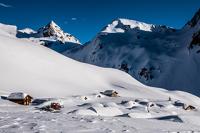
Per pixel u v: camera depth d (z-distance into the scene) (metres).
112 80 172.00
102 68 190.50
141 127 22.19
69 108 63.69
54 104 61.31
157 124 26.92
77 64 170.12
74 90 127.19
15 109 51.53
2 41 142.75
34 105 72.94
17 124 17.45
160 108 85.88
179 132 20.73
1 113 24.34
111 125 20.67
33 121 19.31
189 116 42.56
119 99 110.50
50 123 18.84
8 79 114.00
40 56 150.62
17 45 148.25
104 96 115.06
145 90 162.00
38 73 132.62
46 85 121.94
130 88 158.62
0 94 85.75
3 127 16.33
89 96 103.44
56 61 156.12
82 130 17.05
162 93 167.50
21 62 133.62
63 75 144.25
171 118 42.41
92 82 152.75
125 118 28.61
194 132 21.72
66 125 18.52
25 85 113.88
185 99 167.62
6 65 124.75
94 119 23.55
